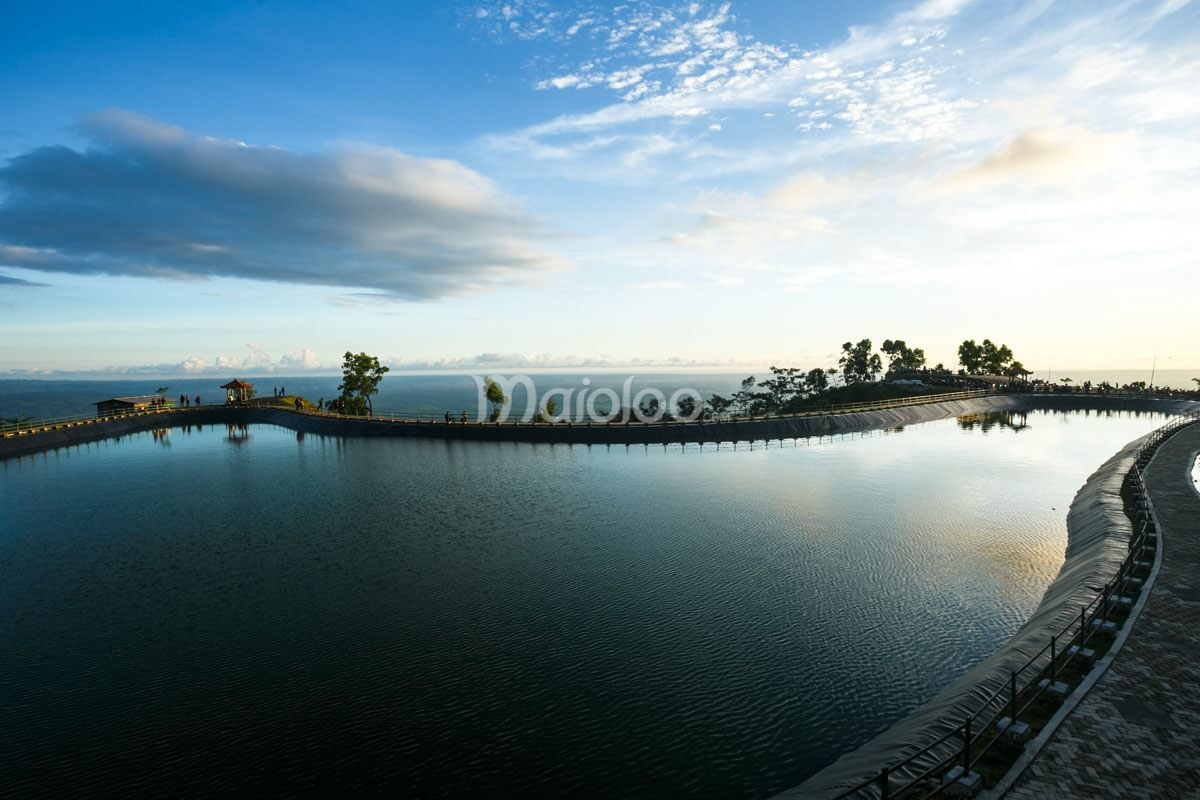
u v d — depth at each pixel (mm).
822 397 134125
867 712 18406
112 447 81438
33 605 27312
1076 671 15750
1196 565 23156
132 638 23844
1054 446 73188
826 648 22375
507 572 30734
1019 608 25625
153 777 15930
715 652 22203
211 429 104062
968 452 68938
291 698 19531
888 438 81688
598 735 17516
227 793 15336
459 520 41250
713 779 15625
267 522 41438
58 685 20422
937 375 165625
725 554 33219
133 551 35188
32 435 78375
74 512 45000
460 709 18859
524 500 46969
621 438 78188
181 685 20359
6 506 47250
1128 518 31078
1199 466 47594
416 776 15922
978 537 35938
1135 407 115875
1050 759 12227
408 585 29125
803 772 15812
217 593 28422
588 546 34938
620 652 22266
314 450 76250
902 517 40625
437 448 76188
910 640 22922
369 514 43219
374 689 20000
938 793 11758
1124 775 11664
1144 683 14938
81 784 15664
